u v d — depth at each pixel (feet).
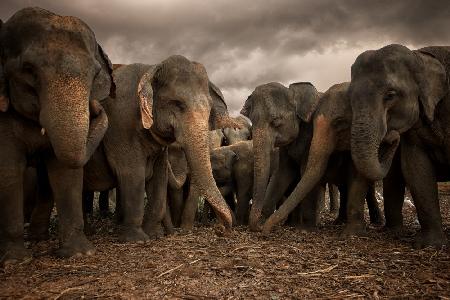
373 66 17.19
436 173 18.01
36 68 12.57
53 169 14.65
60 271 12.34
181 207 23.99
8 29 13.21
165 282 11.23
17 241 13.69
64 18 13.09
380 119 16.75
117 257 14.01
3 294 10.30
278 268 12.63
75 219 14.69
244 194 27.96
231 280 11.43
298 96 23.45
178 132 17.29
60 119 12.28
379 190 48.16
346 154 22.47
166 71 17.66
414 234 20.18
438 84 16.38
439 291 10.46
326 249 15.72
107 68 15.12
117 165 17.54
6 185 13.58
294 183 25.73
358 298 10.12
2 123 13.71
